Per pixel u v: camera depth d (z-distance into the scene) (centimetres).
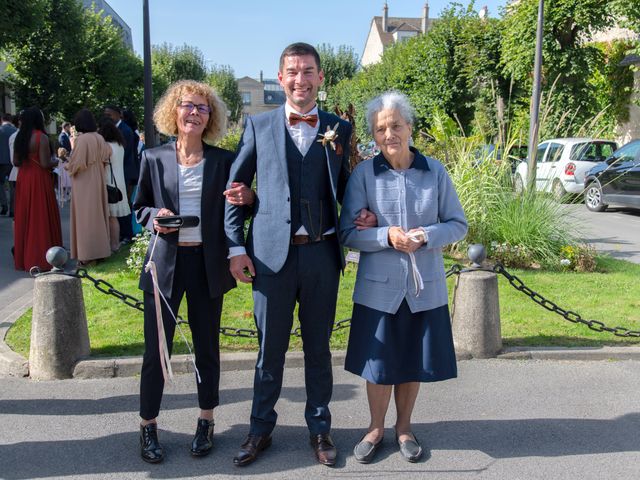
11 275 716
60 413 381
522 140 968
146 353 325
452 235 316
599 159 1528
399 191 319
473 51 2252
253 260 314
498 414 387
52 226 728
